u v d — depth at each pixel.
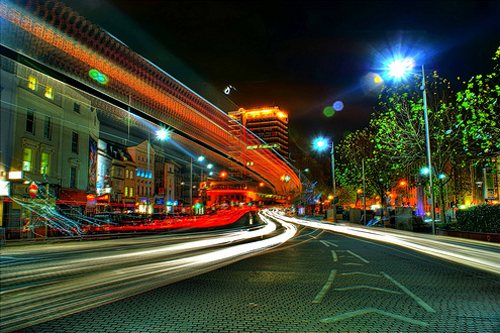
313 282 8.09
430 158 20.66
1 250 14.90
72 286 7.62
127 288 7.46
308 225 37.41
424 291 7.07
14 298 6.55
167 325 5.04
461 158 25.72
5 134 24.11
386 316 5.43
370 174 39.12
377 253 13.50
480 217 17.81
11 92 24.72
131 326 5.00
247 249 15.04
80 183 34.59
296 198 81.25
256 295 6.87
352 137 39.12
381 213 39.62
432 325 4.99
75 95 33.97
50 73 30.41
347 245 16.77
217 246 16.30
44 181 28.61
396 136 24.25
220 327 4.96
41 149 28.36
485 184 31.77
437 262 10.97
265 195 163.12
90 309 5.86
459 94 17.91
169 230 32.41
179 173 83.38
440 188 23.92
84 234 27.31
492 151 20.23
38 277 8.58
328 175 65.62
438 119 22.77
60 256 12.75
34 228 26.06
